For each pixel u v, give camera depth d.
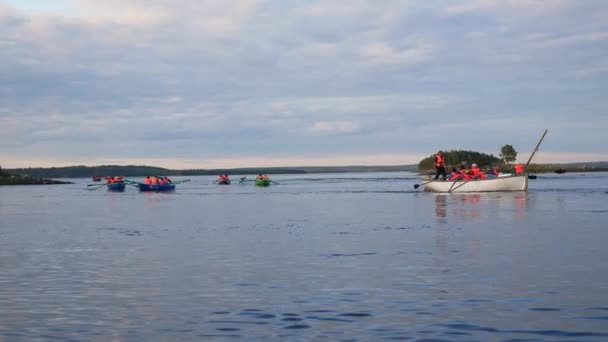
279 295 11.38
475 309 10.09
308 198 50.25
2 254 17.56
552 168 157.00
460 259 15.16
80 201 52.06
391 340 8.54
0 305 10.88
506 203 36.88
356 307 10.37
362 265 14.52
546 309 9.98
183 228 24.95
